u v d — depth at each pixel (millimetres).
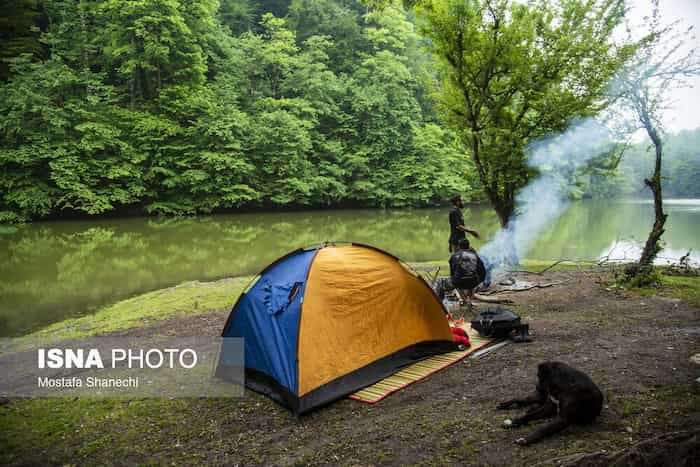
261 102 37812
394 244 20875
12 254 18438
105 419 5172
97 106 30203
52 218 29922
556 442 3861
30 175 28312
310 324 5488
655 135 11336
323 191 37969
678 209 37875
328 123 42469
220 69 39531
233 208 36812
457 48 13273
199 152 32781
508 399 4910
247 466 4090
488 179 13531
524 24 13125
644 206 42156
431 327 6621
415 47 49469
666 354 5953
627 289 10305
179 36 33125
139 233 24531
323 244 6414
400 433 4379
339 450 4199
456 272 9047
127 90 35031
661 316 8102
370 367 5812
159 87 34094
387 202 42406
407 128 43281
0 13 30609
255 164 36844
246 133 35469
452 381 5688
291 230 26172
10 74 30719
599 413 4117
